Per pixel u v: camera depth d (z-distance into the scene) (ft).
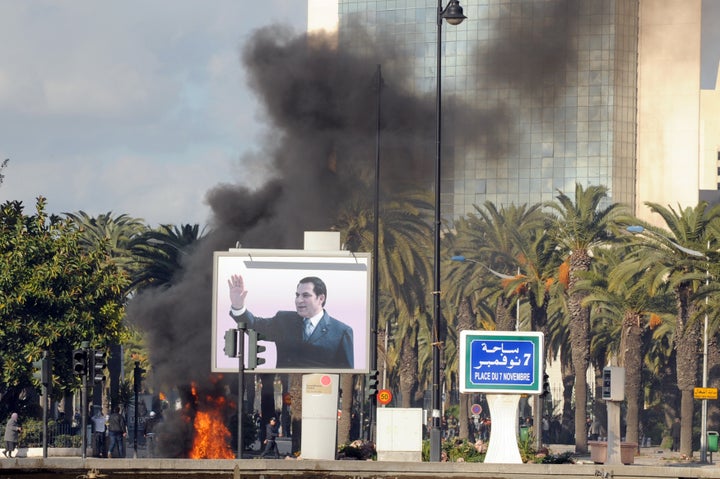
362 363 165.27
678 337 253.44
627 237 285.02
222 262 167.22
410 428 146.30
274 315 166.20
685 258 240.53
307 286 166.61
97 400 276.21
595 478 126.21
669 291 298.56
